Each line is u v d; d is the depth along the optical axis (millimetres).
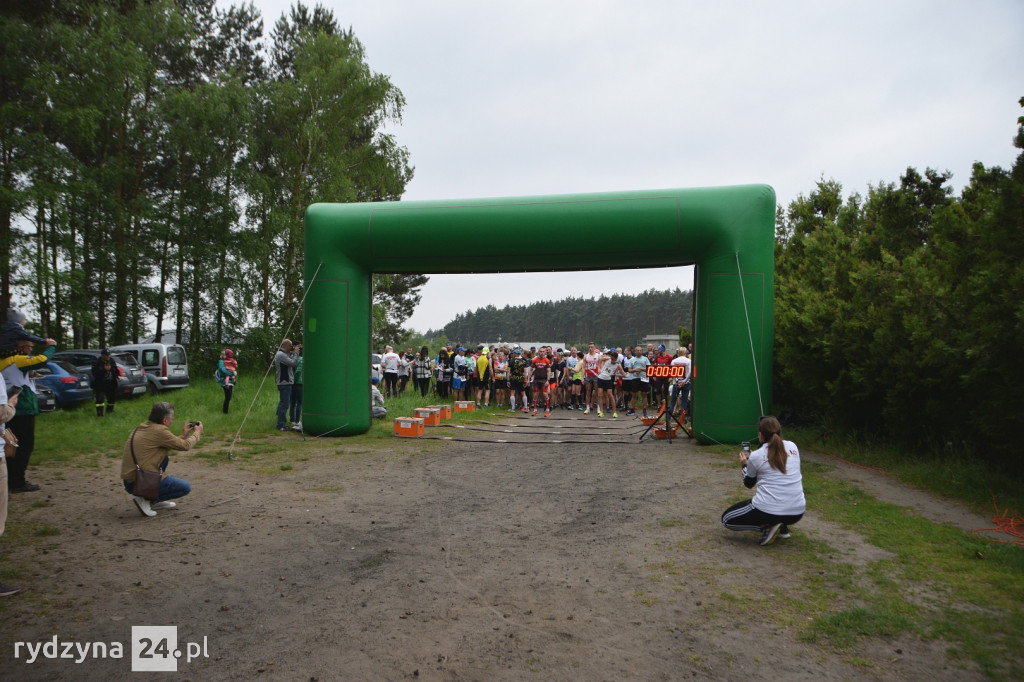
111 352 18125
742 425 10289
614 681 3408
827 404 10516
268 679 3439
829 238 12109
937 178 11711
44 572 4969
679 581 4793
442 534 6035
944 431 8773
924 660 3613
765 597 4477
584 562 5246
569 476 8625
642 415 16375
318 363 11711
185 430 6867
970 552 5293
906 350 8453
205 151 23875
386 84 26484
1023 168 6801
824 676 3459
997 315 6801
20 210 19703
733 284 10219
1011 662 3564
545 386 16594
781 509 5398
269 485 8047
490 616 4230
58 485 7945
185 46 24719
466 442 11469
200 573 4996
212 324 26391
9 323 7520
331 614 4262
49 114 20766
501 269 11438
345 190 25734
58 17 21625
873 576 4812
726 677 3451
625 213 10445
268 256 25312
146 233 24719
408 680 3422
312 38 27422
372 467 9219
